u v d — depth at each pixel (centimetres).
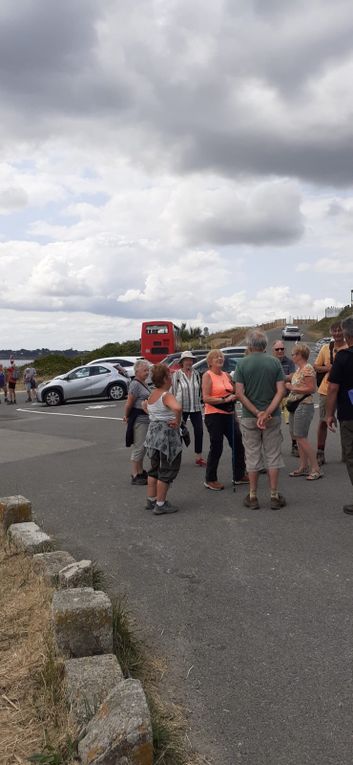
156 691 330
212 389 766
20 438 1425
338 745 286
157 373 679
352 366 635
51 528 644
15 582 451
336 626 398
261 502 714
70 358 5059
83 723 277
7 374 2670
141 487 838
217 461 787
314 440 1139
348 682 335
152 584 479
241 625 405
